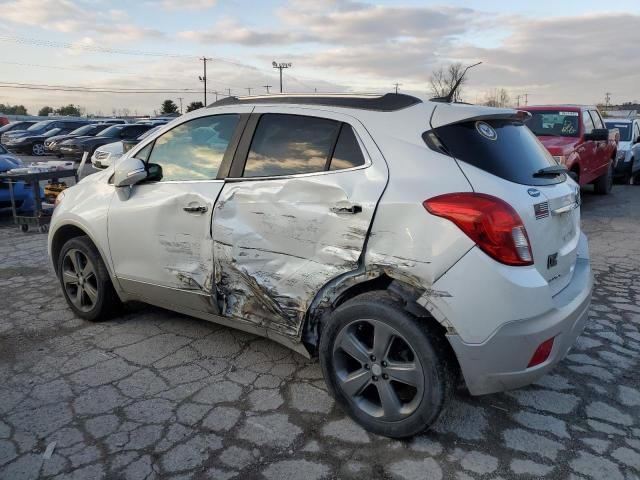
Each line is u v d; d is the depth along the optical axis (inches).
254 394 128.2
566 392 128.8
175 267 141.3
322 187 113.9
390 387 107.8
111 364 143.9
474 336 97.9
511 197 101.0
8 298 198.7
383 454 105.6
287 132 125.6
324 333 114.5
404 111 114.3
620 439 110.1
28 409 122.0
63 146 851.4
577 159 348.5
